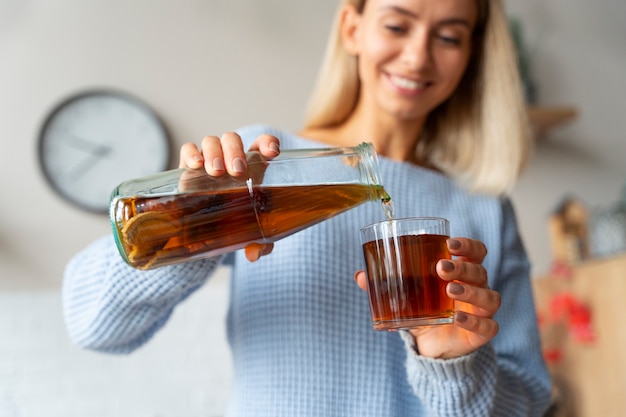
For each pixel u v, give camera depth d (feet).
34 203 6.36
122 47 6.67
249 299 3.00
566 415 6.11
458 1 3.16
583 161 7.61
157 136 6.57
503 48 3.60
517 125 3.56
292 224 2.42
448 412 2.62
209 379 6.50
